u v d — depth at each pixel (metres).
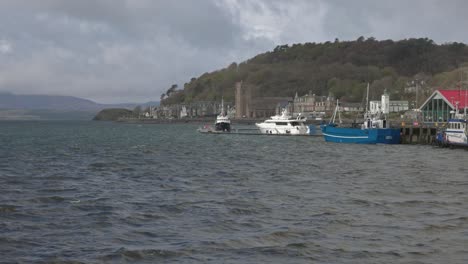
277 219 33.00
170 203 38.78
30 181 52.25
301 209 36.09
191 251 26.12
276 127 152.62
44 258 25.11
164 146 113.75
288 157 81.81
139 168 65.25
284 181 51.69
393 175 56.19
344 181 51.31
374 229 30.16
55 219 33.38
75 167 66.56
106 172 60.69
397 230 29.86
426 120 133.50
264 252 25.91
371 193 43.12
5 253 25.88
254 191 44.69
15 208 36.91
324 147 103.50
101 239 28.42
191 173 59.44
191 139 145.38
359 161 73.50
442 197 40.88
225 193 43.66
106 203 38.91
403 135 109.19
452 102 126.31
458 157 78.12
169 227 31.19
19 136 172.75
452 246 26.61
